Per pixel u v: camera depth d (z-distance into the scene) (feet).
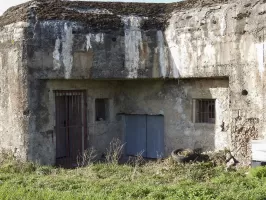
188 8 39.01
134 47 39.75
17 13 38.24
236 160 35.19
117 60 39.47
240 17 34.58
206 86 38.96
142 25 39.88
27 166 35.29
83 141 41.57
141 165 38.93
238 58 34.86
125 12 40.16
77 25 38.14
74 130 41.93
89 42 38.50
